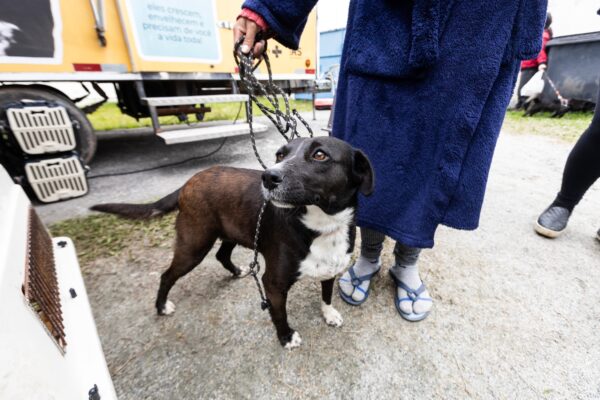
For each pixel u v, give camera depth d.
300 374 1.36
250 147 5.37
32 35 2.86
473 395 1.26
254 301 1.79
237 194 1.55
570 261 2.09
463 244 2.31
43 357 0.75
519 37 1.13
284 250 1.35
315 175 1.28
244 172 1.65
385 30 1.29
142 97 3.73
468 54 1.15
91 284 1.91
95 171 4.10
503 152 4.61
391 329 1.59
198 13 3.92
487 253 2.20
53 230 2.47
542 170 3.87
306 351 1.47
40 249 1.33
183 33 3.84
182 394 1.28
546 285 1.87
